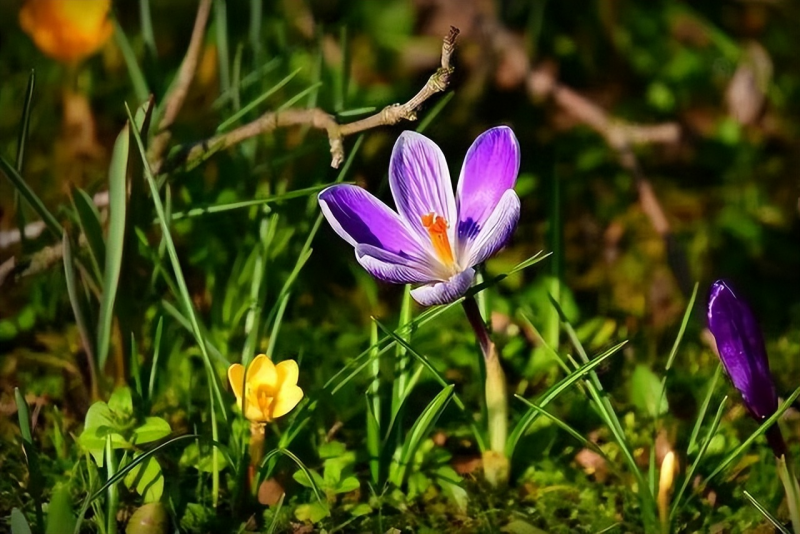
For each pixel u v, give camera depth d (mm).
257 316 896
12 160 1027
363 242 830
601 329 952
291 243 950
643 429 892
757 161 1074
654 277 999
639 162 1075
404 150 836
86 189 966
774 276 1005
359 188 834
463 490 867
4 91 1081
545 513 862
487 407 860
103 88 1087
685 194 1053
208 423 886
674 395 922
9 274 939
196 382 913
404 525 859
